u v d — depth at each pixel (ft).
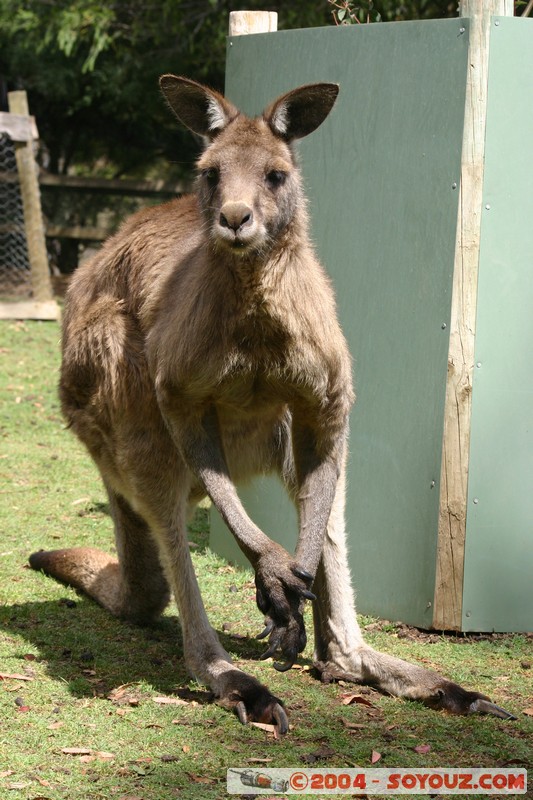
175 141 59.47
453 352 15.64
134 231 15.85
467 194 15.35
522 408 15.97
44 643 15.38
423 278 15.87
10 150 52.11
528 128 15.46
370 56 16.28
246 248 12.19
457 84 15.25
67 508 22.16
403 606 16.51
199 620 14.07
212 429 13.60
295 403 13.50
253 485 18.34
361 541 17.06
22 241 51.85
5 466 24.82
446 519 15.93
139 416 14.52
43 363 36.35
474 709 13.05
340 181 16.90
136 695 13.46
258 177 12.73
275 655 15.24
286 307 12.76
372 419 16.74
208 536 21.31
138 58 51.13
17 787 10.91
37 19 47.85
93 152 61.21
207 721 12.66
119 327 15.01
